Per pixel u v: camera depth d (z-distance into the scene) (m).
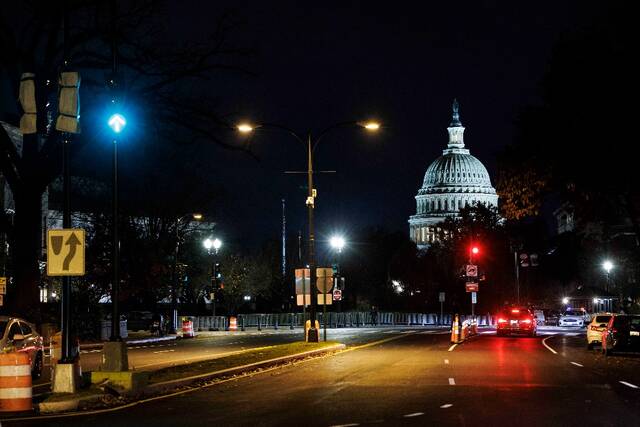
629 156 41.50
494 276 116.31
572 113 41.53
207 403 21.30
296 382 26.48
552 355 39.47
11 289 41.22
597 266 111.62
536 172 43.88
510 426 16.83
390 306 134.88
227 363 32.22
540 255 117.12
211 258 95.12
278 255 120.31
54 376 22.19
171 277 74.56
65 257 22.25
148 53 40.59
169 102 41.44
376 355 39.62
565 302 119.38
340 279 71.62
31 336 29.05
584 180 42.91
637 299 91.81
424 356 38.59
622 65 40.62
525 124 43.19
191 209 78.25
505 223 118.50
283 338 62.97
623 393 22.77
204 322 86.62
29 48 38.53
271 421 17.83
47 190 85.50
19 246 40.50
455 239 122.12
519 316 62.97
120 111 26.05
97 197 75.25
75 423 18.05
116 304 24.50
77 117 22.09
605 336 39.44
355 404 20.50
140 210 75.56
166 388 24.86
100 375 23.55
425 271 128.75
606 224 47.97
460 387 24.34
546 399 21.36
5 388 19.92
